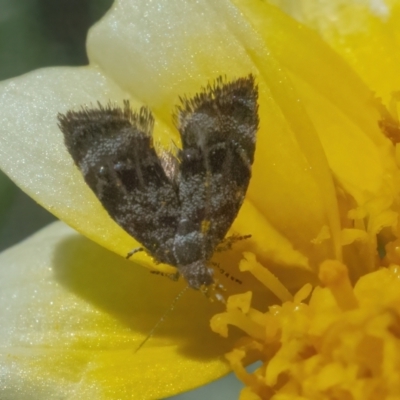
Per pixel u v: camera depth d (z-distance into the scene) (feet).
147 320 0.22
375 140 0.22
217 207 0.21
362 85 0.22
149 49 0.22
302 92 0.22
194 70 0.22
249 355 0.22
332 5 0.23
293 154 0.21
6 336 0.22
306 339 0.21
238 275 0.22
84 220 0.22
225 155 0.21
